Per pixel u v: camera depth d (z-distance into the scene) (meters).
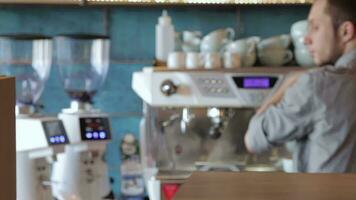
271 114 2.15
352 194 0.88
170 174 2.78
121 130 3.51
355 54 2.13
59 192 2.61
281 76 2.75
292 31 3.01
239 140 2.88
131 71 3.50
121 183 3.40
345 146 2.08
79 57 3.10
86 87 2.92
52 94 3.51
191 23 3.50
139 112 3.51
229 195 0.87
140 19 3.51
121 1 3.37
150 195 2.74
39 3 3.40
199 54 2.88
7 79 1.22
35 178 2.31
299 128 2.12
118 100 3.51
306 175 1.04
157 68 2.83
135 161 3.33
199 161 2.87
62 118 2.59
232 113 2.87
